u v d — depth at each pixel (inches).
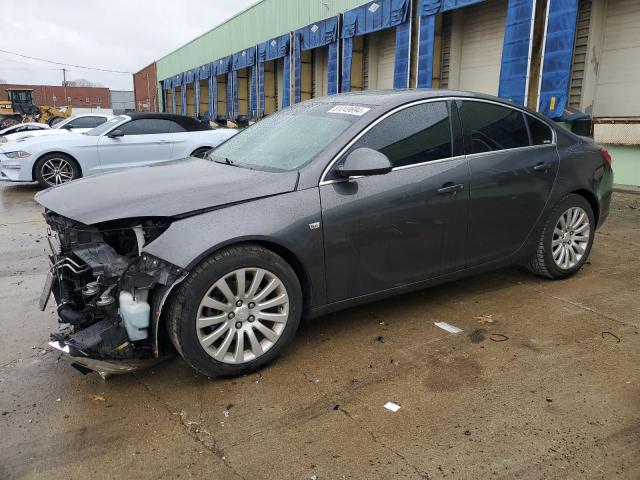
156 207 115.9
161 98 1727.4
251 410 110.6
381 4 560.4
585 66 380.2
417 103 146.6
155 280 110.5
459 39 506.3
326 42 681.6
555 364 127.0
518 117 167.5
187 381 122.5
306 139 142.8
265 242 121.6
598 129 361.7
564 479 89.2
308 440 100.7
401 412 108.9
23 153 382.9
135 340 113.7
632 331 144.3
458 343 138.8
